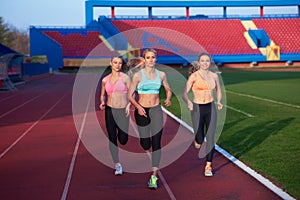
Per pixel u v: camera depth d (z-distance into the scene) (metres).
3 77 24.38
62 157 7.54
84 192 5.56
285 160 6.91
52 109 15.04
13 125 11.34
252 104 15.27
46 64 46.56
